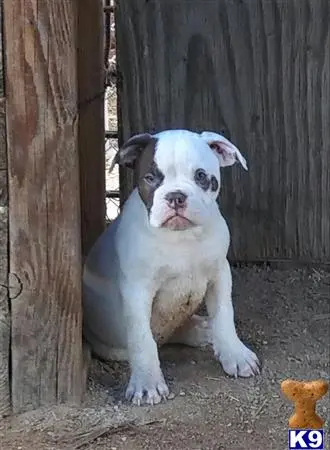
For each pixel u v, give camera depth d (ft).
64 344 4.02
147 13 5.22
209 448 3.84
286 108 5.32
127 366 4.52
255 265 5.57
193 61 5.28
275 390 4.27
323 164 5.39
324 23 5.19
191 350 4.68
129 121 5.38
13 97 3.75
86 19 4.95
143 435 3.92
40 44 3.72
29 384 4.03
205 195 3.98
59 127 3.80
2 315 3.95
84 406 4.09
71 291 3.97
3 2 3.67
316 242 5.50
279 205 5.47
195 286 4.33
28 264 3.91
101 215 5.21
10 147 3.79
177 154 3.95
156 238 4.16
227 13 5.21
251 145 5.39
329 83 5.27
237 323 4.94
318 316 5.02
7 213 3.86
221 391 4.26
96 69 5.03
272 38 5.24
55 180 3.85
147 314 4.25
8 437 3.90
